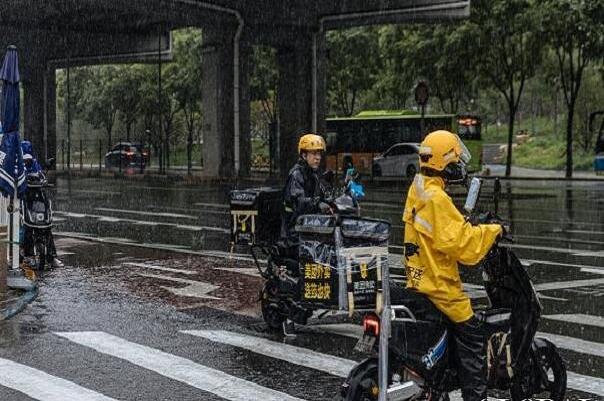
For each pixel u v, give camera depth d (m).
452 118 43.00
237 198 8.74
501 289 5.27
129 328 8.76
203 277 11.94
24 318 9.21
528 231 18.42
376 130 46.16
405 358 4.87
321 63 39.22
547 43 38.41
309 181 8.28
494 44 38.91
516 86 65.81
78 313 9.50
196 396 6.43
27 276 11.79
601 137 45.62
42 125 48.62
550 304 10.09
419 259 4.94
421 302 4.95
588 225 19.70
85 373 7.05
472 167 43.09
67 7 34.69
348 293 5.40
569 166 43.12
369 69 49.59
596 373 7.11
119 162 53.78
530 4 36.91
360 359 7.57
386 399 4.74
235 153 38.19
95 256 14.15
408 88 44.19
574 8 35.06
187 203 26.42
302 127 39.28
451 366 5.11
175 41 54.91
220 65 37.97
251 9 36.66
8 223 11.27
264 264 13.17
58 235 17.34
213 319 9.23
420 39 41.41
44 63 48.25
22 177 11.29
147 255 14.30
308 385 6.76
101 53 47.59
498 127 81.00
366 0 36.41
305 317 8.21
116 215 22.23
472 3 37.72
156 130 69.88
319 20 38.72
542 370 5.64
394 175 42.81
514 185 37.91
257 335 8.49
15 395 6.41
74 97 66.62
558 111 75.75
